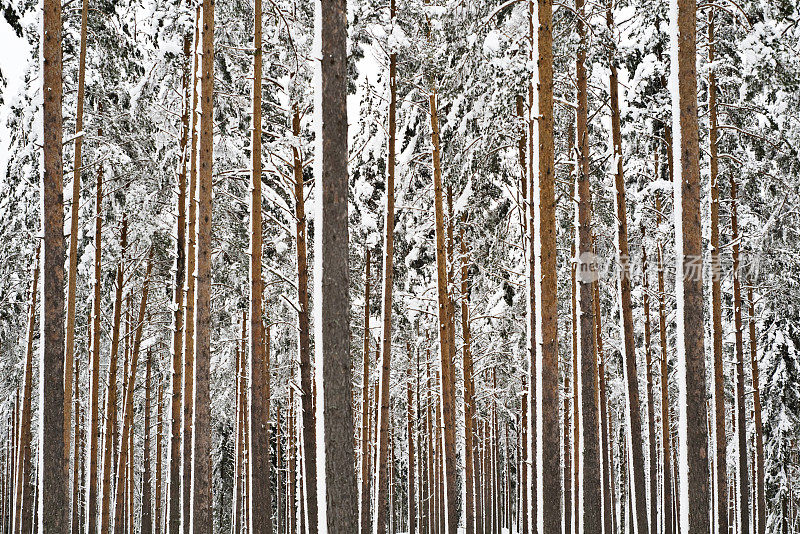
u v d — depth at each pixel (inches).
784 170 734.5
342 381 362.9
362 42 635.5
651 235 858.1
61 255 479.8
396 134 777.6
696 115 494.6
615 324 1053.8
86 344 952.9
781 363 992.2
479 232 773.3
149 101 699.4
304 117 693.3
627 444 1531.7
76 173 657.6
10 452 1977.1
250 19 647.8
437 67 680.4
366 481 930.7
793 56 685.9
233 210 756.0
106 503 853.8
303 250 660.1
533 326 752.3
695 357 482.0
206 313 567.5
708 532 468.4
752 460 1192.8
